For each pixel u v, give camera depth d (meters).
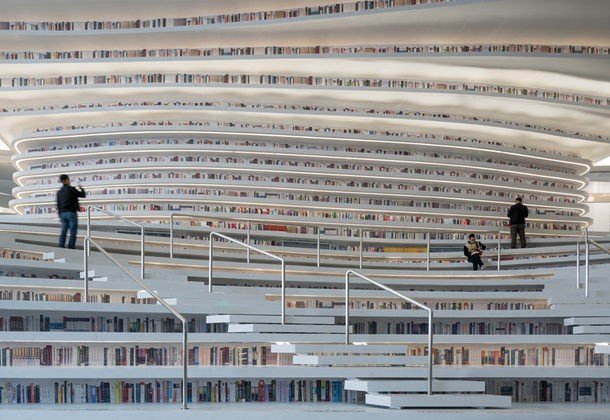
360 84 20.81
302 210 22.48
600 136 24.45
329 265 19.67
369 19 18.19
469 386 10.57
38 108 21.94
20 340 10.45
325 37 19.45
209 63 19.88
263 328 11.95
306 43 19.89
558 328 13.76
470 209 23.33
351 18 18.11
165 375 10.52
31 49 20.08
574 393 11.76
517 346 12.50
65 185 15.77
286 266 17.25
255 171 22.09
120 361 11.16
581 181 25.27
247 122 22.05
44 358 10.88
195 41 19.91
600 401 11.72
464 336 12.25
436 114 22.34
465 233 22.89
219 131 21.66
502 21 18.30
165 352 11.33
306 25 18.62
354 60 19.67
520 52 19.28
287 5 19.25
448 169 23.16
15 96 21.14
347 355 11.30
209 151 21.88
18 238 16.20
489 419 9.80
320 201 22.42
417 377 10.96
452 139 22.59
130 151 22.00
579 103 21.50
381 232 22.55
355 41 19.69
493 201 23.31
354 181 22.72
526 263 19.53
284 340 11.52
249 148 21.86
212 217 19.77
